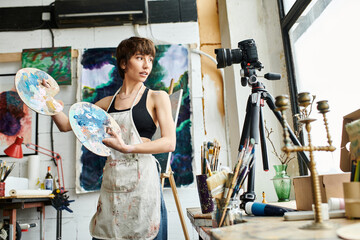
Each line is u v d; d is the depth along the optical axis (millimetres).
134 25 3510
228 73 3275
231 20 3197
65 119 1607
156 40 3465
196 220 1273
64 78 3299
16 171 3184
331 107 2270
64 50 3363
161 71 3355
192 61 3455
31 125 3271
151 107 1502
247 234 704
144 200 1333
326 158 2348
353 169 930
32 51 3363
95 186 3096
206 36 3535
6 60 3371
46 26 3494
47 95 1566
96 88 3291
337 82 2186
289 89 2941
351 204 838
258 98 1792
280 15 3107
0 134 3250
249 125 1807
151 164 1404
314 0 2492
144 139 1452
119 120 1464
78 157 3150
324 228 715
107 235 1324
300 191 1193
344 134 1255
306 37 2646
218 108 3369
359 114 1193
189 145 3201
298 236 639
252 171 1485
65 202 2750
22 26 3490
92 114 1385
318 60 2449
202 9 3604
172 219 3098
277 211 1141
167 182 3125
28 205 2557
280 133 2930
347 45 2031
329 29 2275
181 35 3514
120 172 1357
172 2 3576
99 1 3322
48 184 2979
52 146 3236
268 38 3170
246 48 1969
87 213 3105
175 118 2113
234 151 3158
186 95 3309
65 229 3078
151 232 1312
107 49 3385
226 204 969
